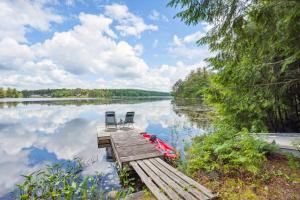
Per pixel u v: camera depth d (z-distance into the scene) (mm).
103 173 4305
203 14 2449
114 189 3426
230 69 3184
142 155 4391
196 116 13188
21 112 18828
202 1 2357
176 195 2473
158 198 2465
